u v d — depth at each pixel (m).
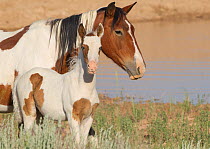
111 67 25.08
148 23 51.94
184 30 42.25
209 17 57.22
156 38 36.78
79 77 10.59
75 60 11.34
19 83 11.66
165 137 13.11
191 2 59.28
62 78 11.03
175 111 16.84
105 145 10.35
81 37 10.62
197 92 19.91
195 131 13.43
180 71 23.75
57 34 12.08
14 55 12.25
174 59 27.17
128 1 58.44
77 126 10.70
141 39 36.31
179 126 14.07
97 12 11.89
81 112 10.74
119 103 18.23
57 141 10.09
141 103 18.41
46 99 11.14
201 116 14.25
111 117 15.00
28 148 9.96
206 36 37.56
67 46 11.94
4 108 12.62
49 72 11.41
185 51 30.16
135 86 20.91
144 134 14.01
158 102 18.45
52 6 54.56
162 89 20.38
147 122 15.41
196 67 24.80
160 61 26.53
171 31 41.81
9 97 12.38
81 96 10.60
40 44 12.12
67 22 12.03
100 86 20.95
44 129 10.16
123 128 13.35
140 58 11.50
